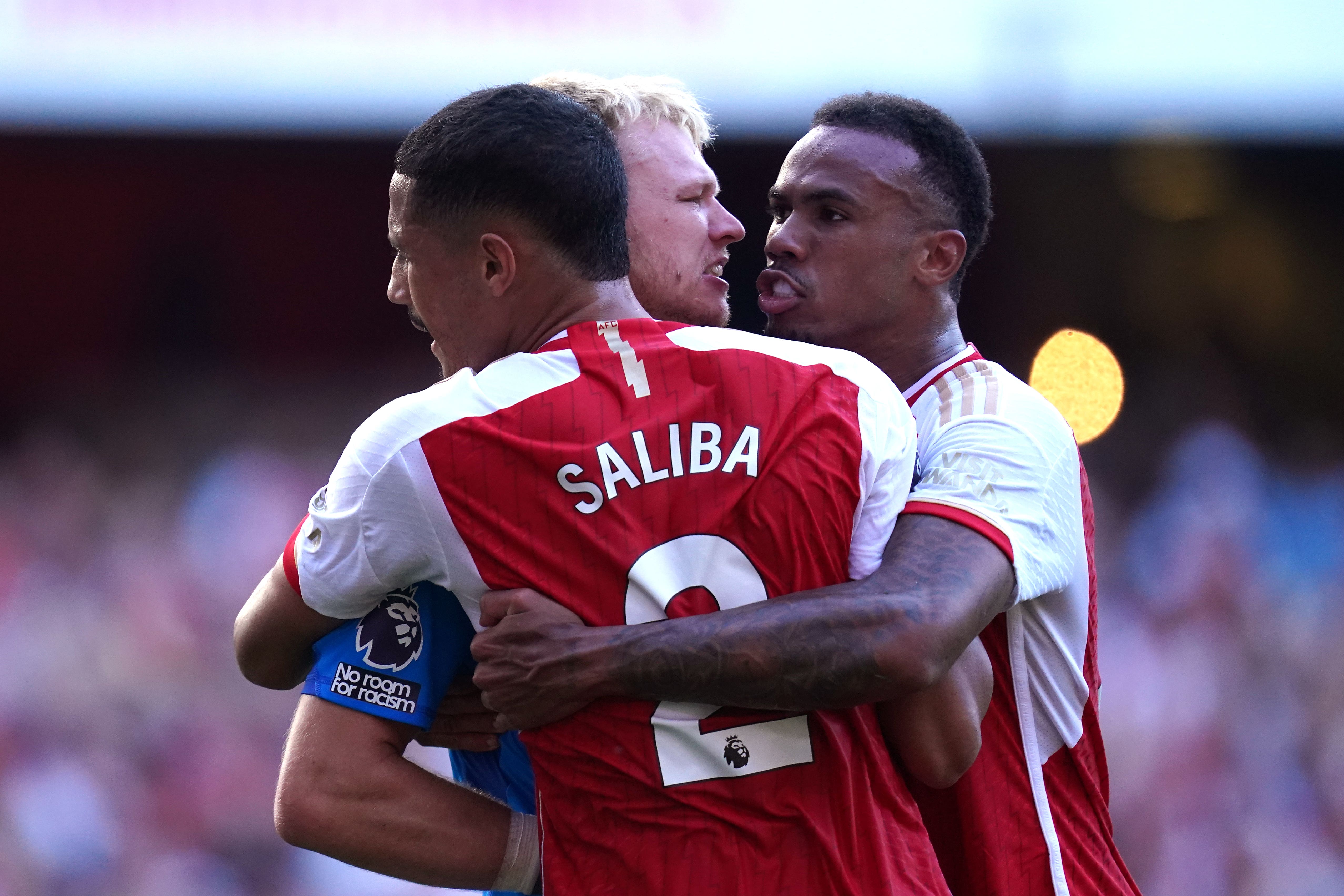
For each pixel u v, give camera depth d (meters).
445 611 6.39
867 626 5.73
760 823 5.76
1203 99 31.20
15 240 43.22
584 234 6.33
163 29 31.23
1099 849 7.68
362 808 6.18
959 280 8.26
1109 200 42.81
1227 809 28.11
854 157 7.99
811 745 5.90
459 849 6.25
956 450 7.02
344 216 44.31
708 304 7.78
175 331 44.12
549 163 6.23
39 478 38.72
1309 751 29.08
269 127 31.56
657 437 5.96
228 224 44.03
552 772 5.95
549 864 5.96
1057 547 6.89
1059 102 31.19
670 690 5.70
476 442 5.92
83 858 26.77
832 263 8.01
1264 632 31.62
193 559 34.69
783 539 5.95
